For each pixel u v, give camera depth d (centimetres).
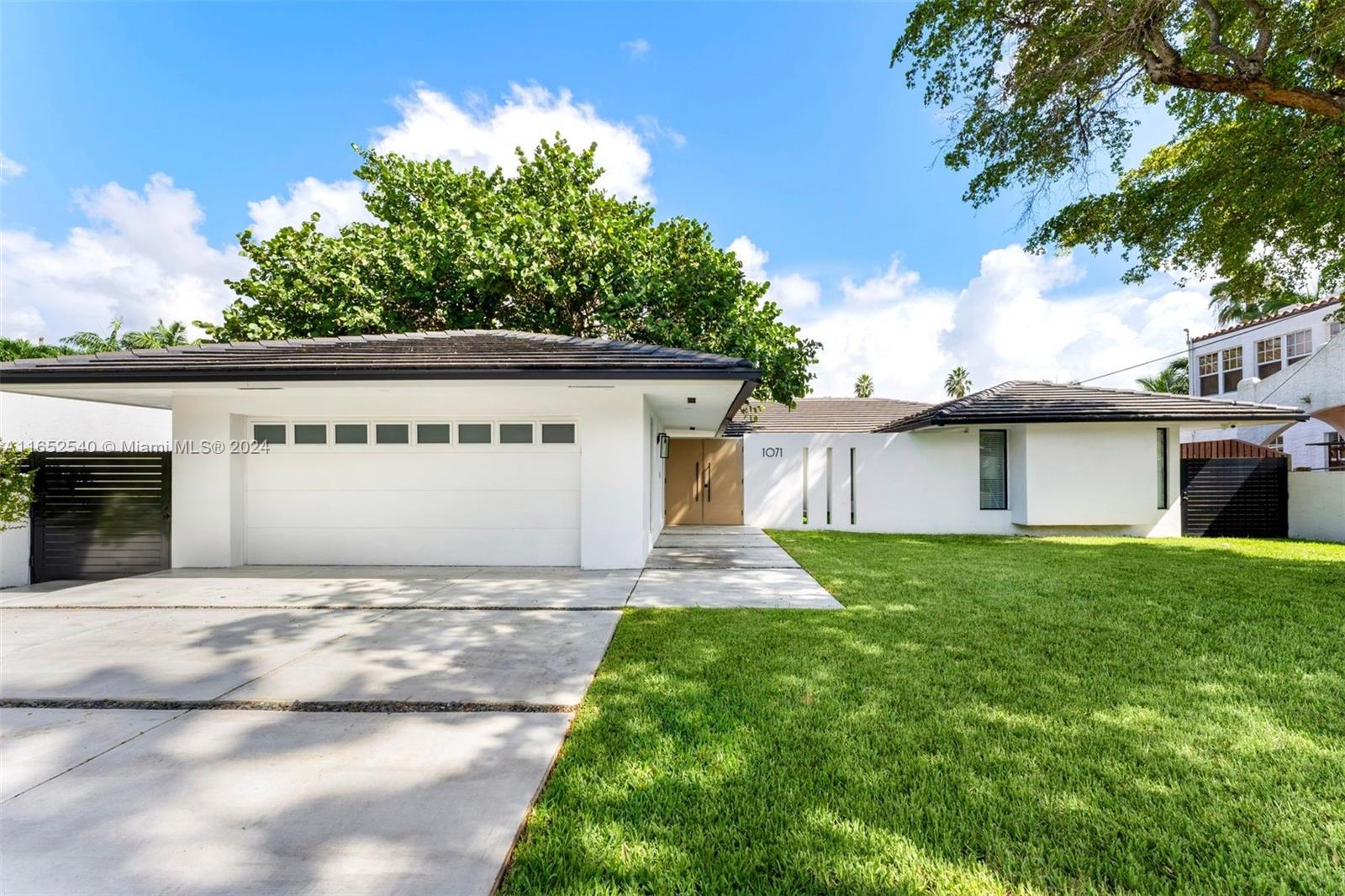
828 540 1242
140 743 310
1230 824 237
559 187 1600
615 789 262
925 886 203
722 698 365
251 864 213
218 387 752
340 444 908
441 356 794
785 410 2361
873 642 483
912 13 935
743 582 752
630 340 1402
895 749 298
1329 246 967
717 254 1394
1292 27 774
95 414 921
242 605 633
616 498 865
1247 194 935
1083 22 814
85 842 226
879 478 1465
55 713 350
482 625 551
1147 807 248
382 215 1605
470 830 234
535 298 1403
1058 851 220
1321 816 241
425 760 292
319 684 396
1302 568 839
